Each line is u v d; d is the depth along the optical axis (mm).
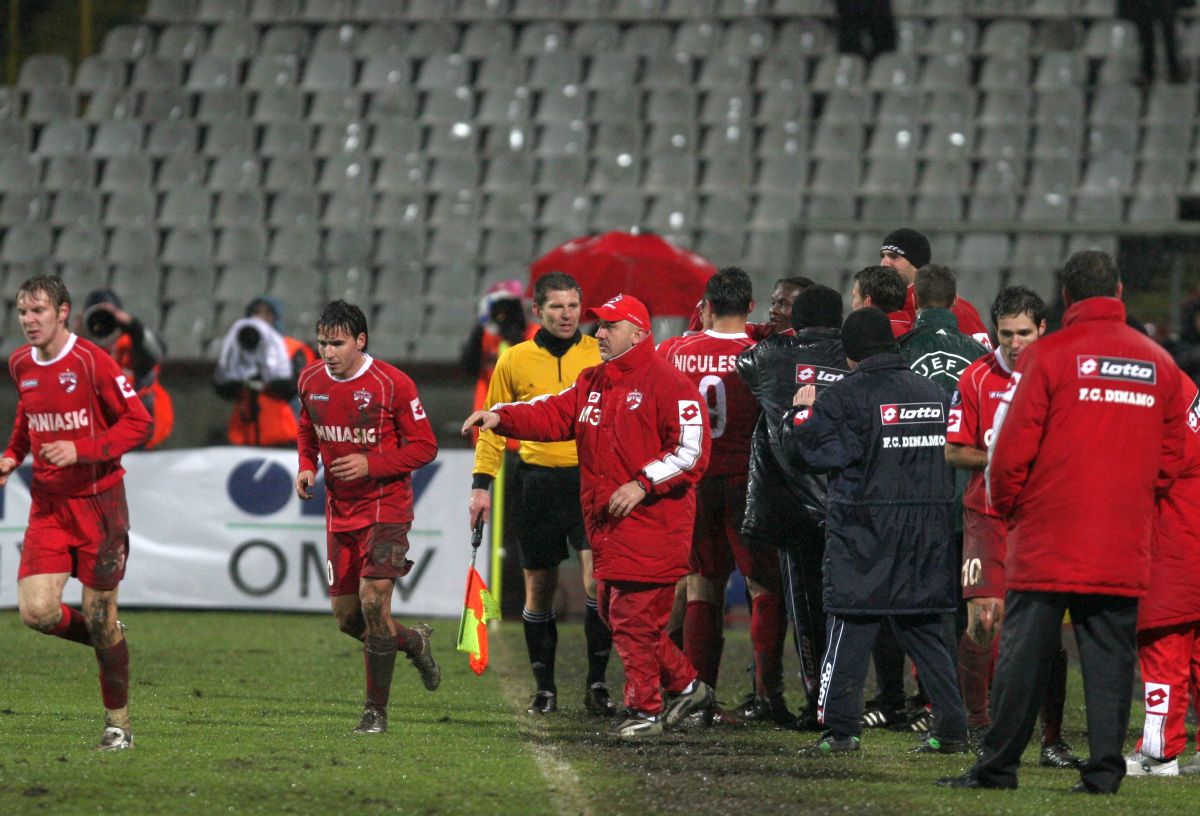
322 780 17375
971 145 62688
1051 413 16703
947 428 19484
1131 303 45062
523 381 24750
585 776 17969
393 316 60625
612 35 68812
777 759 19500
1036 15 66500
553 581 24516
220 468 38062
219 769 17969
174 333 61594
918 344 22531
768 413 21859
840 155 63125
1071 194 60906
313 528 37844
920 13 67312
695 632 23328
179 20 72875
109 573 19031
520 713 24078
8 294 63719
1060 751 19703
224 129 67312
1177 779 18734
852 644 19906
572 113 65688
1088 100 63531
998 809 16047
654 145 64375
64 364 18938
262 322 41438
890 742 21266
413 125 65938
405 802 16219
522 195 63281
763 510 21906
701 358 23688
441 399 48031
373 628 21234
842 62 65625
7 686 25922
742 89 65125
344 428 20969
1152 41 66562
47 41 78250
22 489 38094
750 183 62938
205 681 26984
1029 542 16844
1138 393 16734
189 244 63750
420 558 37594
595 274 39344
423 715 23438
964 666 20906
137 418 19172
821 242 60219
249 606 37875
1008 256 58406
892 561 19484
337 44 70750
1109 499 16625
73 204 65750
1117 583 16625
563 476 24172
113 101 69562
